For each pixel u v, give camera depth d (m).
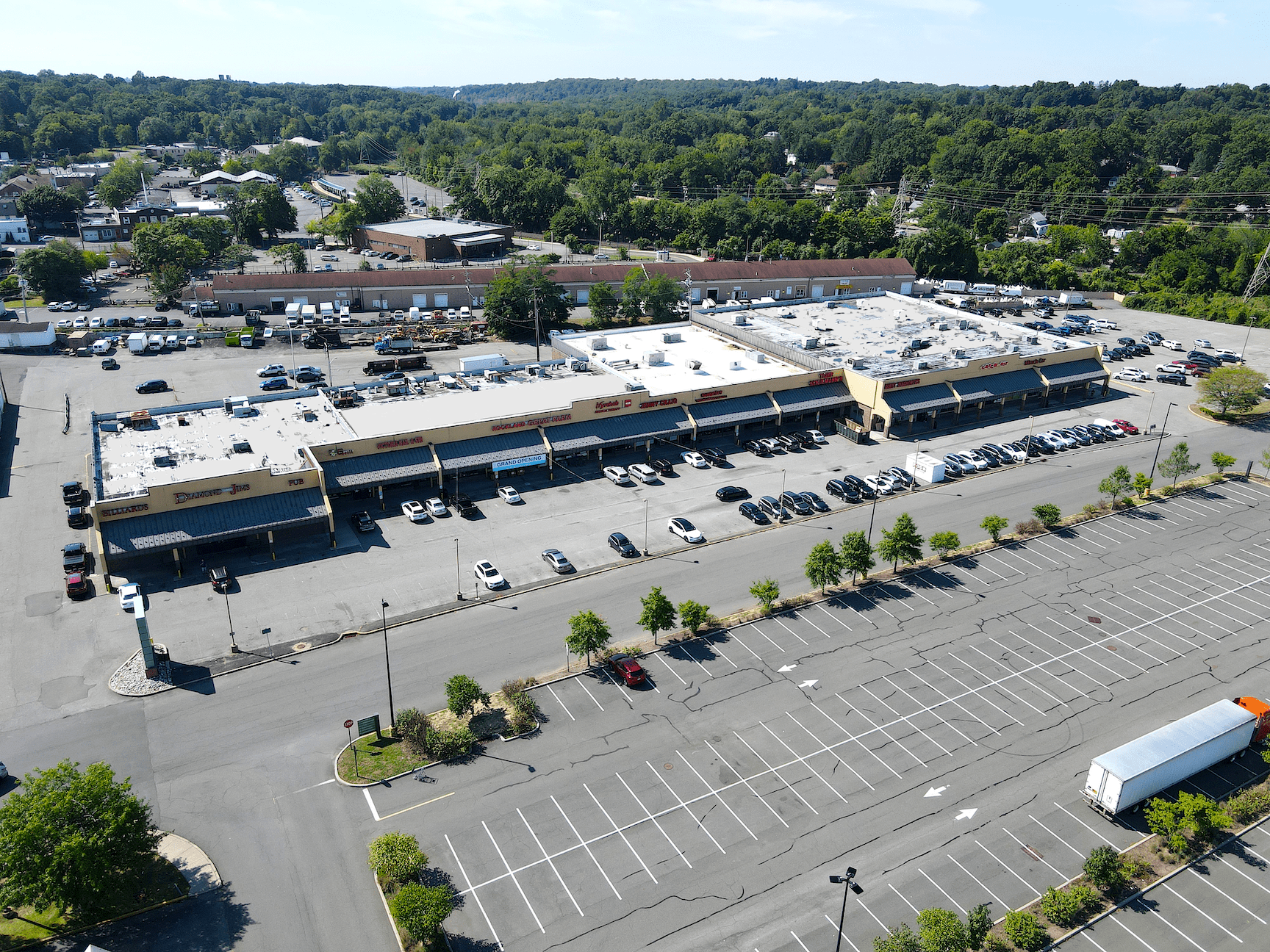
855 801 59.56
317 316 175.12
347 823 56.62
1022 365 137.25
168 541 84.06
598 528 96.31
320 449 97.44
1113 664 75.12
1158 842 56.94
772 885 52.88
